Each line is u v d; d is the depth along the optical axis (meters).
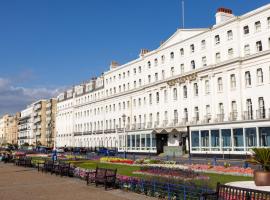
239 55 49.97
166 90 64.06
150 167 26.45
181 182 15.80
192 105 57.47
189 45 59.53
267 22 46.72
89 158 48.75
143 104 71.50
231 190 11.52
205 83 55.28
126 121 77.62
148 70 70.56
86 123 99.06
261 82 46.81
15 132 195.88
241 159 44.72
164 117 64.19
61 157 50.72
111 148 73.69
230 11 55.91
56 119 123.69
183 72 60.56
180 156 54.75
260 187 16.06
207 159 45.88
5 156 46.25
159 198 16.23
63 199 16.36
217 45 53.84
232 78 50.75
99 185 21.14
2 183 22.67
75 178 25.25
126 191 18.66
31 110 164.62
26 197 17.00
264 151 17.05
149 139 65.12
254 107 47.41
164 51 65.69
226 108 51.16
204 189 13.82
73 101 109.50
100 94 91.69
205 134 51.53
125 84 79.69
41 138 145.00
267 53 45.91
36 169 33.66
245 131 45.31
